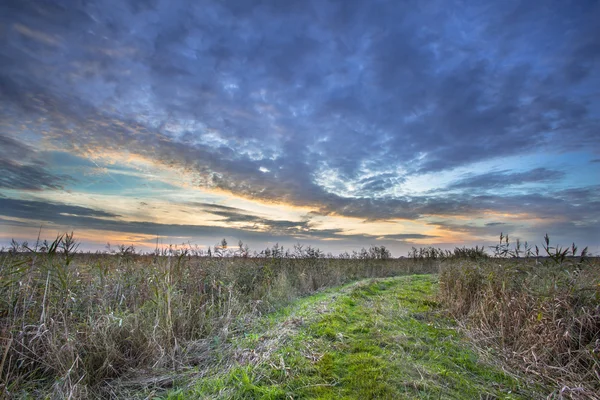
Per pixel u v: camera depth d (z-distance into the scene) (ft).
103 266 21.88
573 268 21.33
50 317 15.23
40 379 13.09
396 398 12.21
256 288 30.71
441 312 26.27
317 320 21.49
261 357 15.26
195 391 12.59
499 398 12.87
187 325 18.93
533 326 17.15
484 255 42.63
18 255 17.95
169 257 23.24
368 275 55.93
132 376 14.14
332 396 12.19
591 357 14.24
